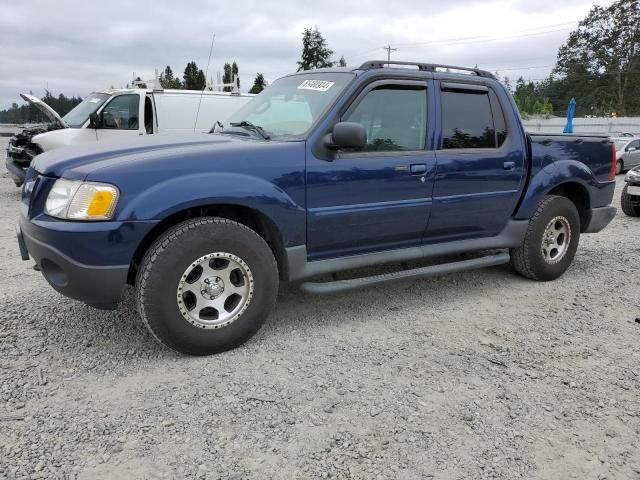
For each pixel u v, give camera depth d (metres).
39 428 2.61
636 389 3.14
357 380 3.16
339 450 2.51
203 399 2.91
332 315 4.18
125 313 4.05
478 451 2.53
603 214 5.50
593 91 71.69
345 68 4.08
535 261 4.98
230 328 3.42
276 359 3.41
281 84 4.49
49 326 3.80
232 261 3.38
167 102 9.73
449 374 3.26
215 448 2.50
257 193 3.38
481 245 4.66
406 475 2.35
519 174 4.71
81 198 3.02
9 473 2.29
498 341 3.77
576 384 3.17
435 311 4.33
